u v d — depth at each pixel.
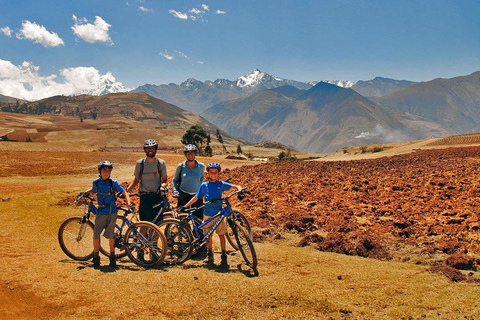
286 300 5.08
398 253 7.43
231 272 6.23
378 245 7.71
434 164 20.92
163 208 7.29
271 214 10.86
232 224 6.75
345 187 13.69
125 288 5.42
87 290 5.30
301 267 6.52
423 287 5.57
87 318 4.48
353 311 4.80
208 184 6.84
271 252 7.44
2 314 4.41
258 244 8.27
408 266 6.70
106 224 6.65
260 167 24.83
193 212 7.24
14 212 11.36
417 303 5.02
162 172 7.27
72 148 81.81
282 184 15.55
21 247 7.60
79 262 6.80
